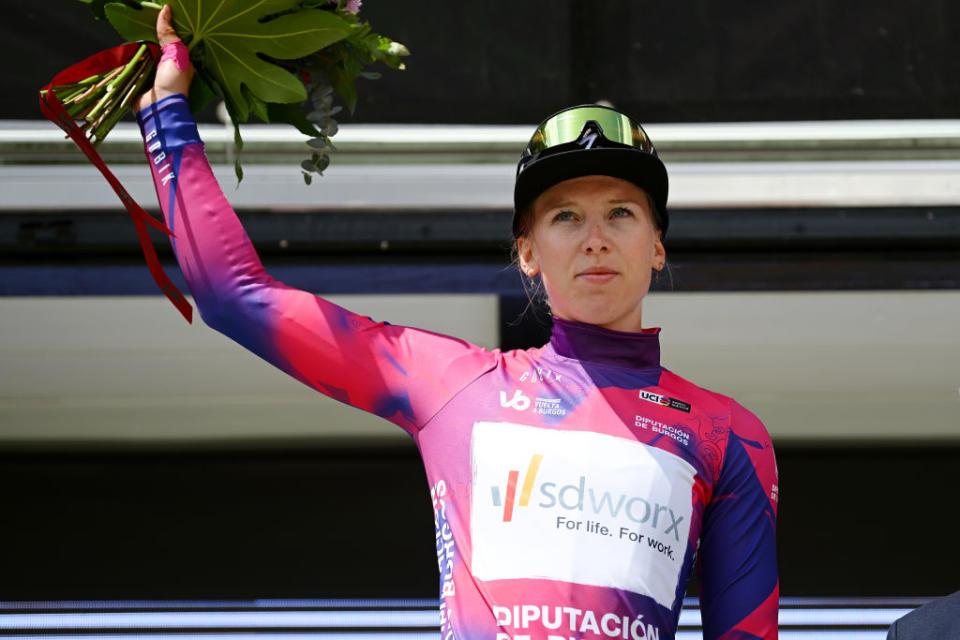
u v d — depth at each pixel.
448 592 3.78
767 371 9.91
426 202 8.57
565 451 3.82
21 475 10.34
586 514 3.70
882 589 9.99
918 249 8.45
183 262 4.17
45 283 8.50
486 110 8.93
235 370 9.81
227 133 8.73
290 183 8.60
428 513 10.22
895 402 10.06
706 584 3.92
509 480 3.78
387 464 10.31
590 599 3.58
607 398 3.98
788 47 8.91
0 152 8.59
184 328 9.34
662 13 8.91
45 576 10.16
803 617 8.78
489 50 8.93
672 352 9.73
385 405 4.10
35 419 10.17
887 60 8.88
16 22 8.70
